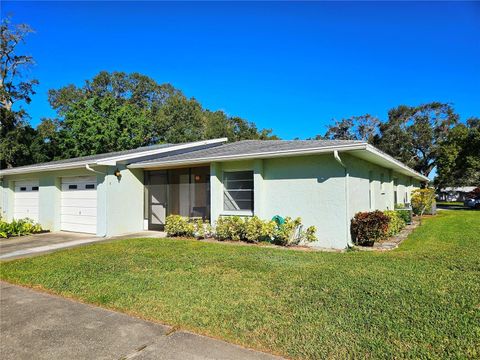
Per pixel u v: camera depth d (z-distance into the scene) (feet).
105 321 12.73
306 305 13.64
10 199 49.96
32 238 36.65
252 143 44.06
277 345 10.48
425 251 25.12
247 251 25.18
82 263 22.02
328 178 28.22
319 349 10.09
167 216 37.55
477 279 16.93
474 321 11.76
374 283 16.26
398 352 9.75
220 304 13.99
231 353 10.05
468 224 46.65
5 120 76.89
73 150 83.71
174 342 10.84
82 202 40.06
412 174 62.13
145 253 24.82
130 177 38.86
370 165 37.68
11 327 12.27
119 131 86.89
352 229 28.63
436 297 14.23
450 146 109.40
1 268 21.68
